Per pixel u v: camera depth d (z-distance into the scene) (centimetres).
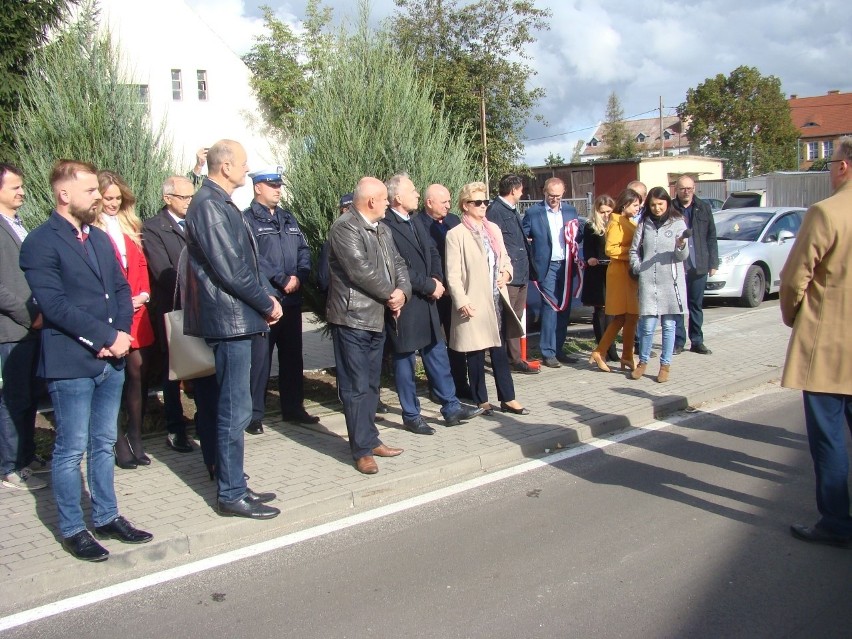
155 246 597
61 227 414
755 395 795
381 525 484
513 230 824
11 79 868
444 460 577
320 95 768
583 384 810
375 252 554
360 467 552
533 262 872
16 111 859
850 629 355
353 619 372
